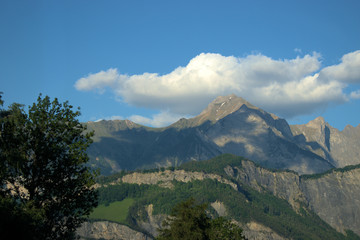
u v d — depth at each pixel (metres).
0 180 61.44
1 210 54.53
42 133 64.50
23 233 54.28
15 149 61.81
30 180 63.69
